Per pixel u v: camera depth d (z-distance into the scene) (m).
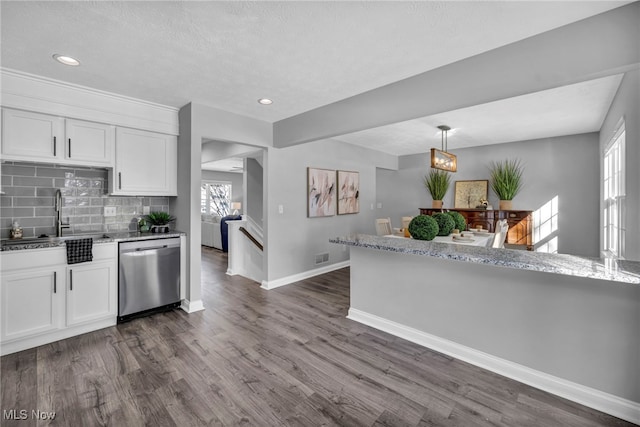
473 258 1.90
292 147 4.41
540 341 1.95
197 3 1.61
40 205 2.84
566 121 4.03
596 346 1.76
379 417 1.68
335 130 3.19
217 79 2.61
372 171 6.09
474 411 1.73
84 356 2.29
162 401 1.80
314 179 4.75
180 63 2.31
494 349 2.14
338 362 2.24
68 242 2.53
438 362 2.25
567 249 4.91
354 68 2.39
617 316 1.69
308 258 4.72
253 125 3.76
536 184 5.19
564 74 1.81
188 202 3.24
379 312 2.82
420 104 2.50
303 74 2.51
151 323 2.92
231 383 1.98
